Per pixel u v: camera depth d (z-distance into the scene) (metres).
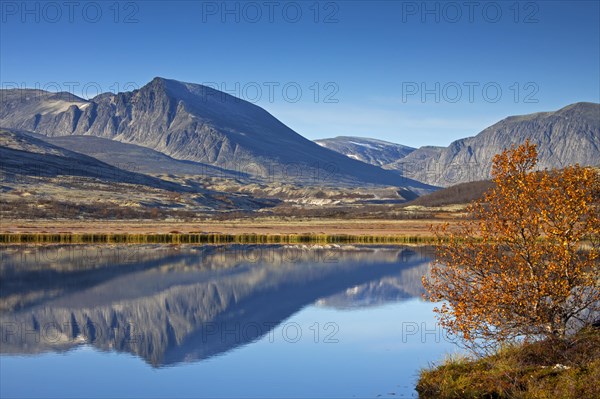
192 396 25.42
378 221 170.12
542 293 21.62
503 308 22.44
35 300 50.66
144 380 28.03
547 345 21.56
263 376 28.06
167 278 63.12
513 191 22.86
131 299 51.38
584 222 21.81
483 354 24.08
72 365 30.69
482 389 20.38
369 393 24.59
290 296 52.31
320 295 52.66
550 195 22.30
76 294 53.44
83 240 107.19
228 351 33.34
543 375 20.03
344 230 133.88
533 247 22.19
